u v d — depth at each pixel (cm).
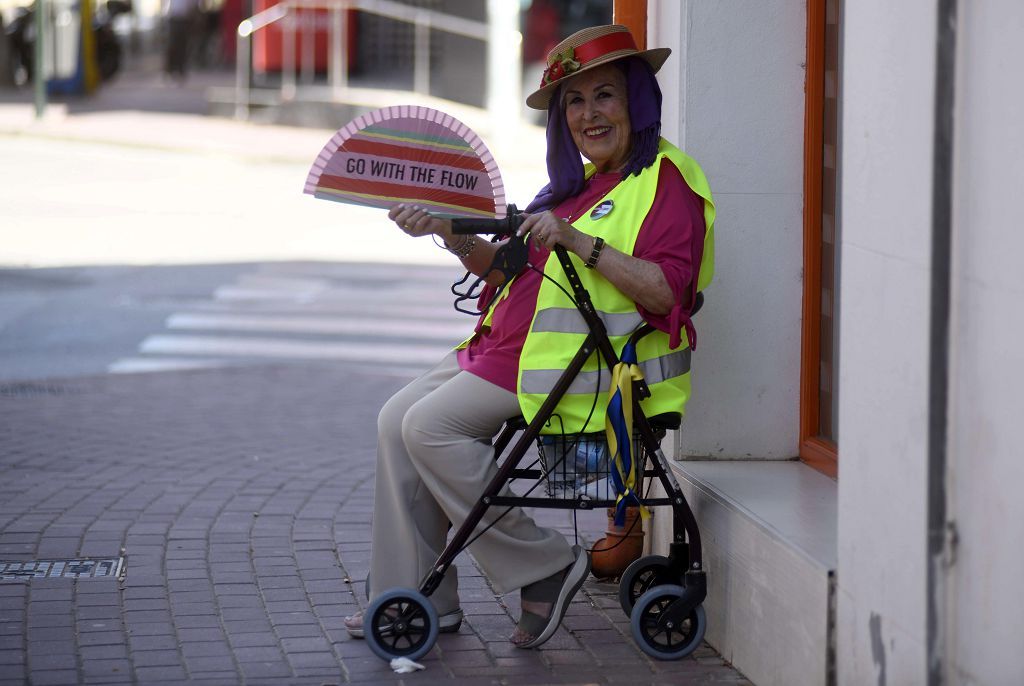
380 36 2656
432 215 420
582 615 483
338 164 424
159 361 969
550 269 426
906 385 331
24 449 718
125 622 467
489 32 2178
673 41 500
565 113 445
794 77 491
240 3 3350
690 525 427
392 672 427
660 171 428
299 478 671
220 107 2462
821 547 390
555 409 418
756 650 418
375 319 1124
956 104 311
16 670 421
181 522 592
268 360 980
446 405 421
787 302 499
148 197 1736
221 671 425
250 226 1573
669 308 412
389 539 438
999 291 295
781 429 504
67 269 1297
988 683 303
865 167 351
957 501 314
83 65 2748
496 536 431
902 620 334
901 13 331
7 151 2075
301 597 498
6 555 539
